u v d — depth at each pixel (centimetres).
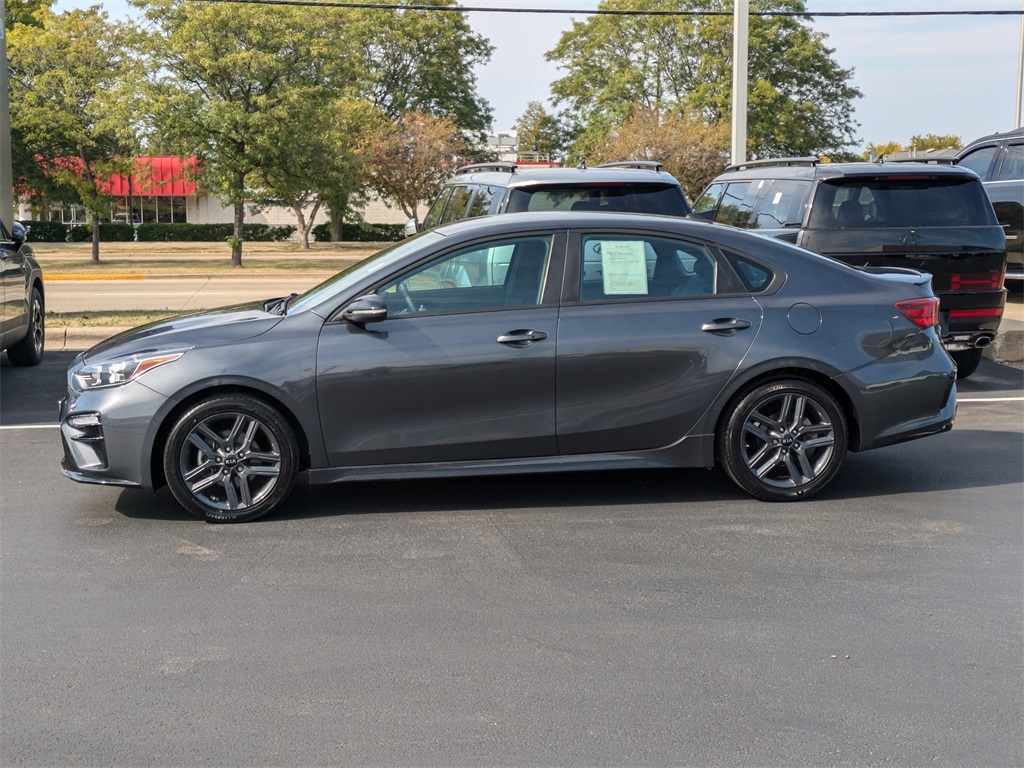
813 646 429
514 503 630
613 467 614
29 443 799
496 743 351
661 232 622
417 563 527
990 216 948
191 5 3092
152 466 591
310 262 3509
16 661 416
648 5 5041
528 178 936
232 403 583
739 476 623
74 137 3322
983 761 340
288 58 3247
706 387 611
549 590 490
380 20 5209
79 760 341
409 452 600
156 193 5966
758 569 518
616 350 602
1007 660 416
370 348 589
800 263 633
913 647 428
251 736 356
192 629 446
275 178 3344
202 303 1920
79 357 628
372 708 375
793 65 5044
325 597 482
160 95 3070
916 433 638
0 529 585
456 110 5359
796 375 624
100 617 460
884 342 625
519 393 599
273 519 602
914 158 1869
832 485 669
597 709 374
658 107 4612
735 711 373
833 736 356
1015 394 984
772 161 1117
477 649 425
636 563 526
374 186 4388
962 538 565
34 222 5616
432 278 605
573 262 612
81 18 3384
